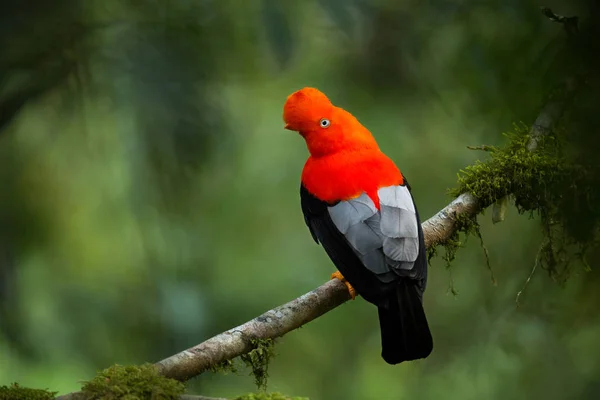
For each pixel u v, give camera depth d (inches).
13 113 421.4
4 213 462.0
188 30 436.1
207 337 442.3
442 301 468.8
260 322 283.3
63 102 436.8
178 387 236.4
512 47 400.2
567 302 418.0
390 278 277.4
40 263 463.8
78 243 474.0
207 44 439.5
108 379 237.6
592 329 425.4
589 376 423.2
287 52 406.9
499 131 389.4
